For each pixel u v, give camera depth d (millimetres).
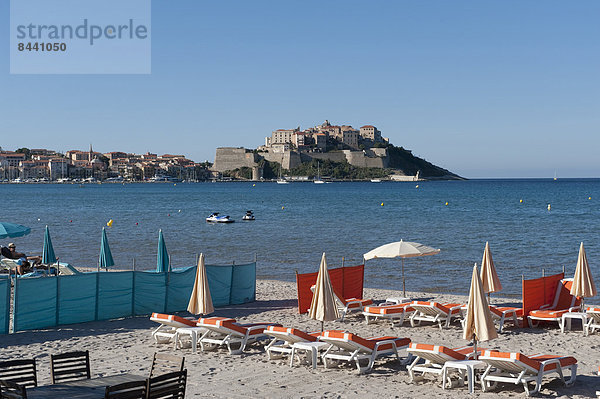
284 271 36562
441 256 41875
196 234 60719
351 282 24094
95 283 21000
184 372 9852
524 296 20188
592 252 44500
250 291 25672
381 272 34750
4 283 19094
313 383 13836
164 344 17734
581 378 14305
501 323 19609
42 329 19828
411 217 84375
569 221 75438
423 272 34656
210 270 24047
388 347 15242
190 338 18141
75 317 20641
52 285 20062
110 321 21109
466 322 14078
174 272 23031
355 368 15188
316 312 16547
